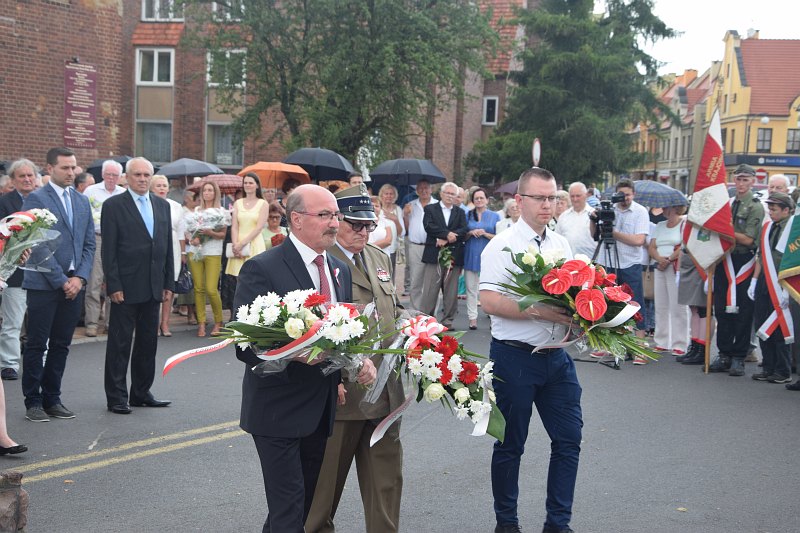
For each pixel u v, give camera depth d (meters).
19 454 6.57
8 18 16.94
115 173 11.63
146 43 28.17
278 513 4.03
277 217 12.71
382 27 21.77
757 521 5.50
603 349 4.62
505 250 4.84
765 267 9.77
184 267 12.25
